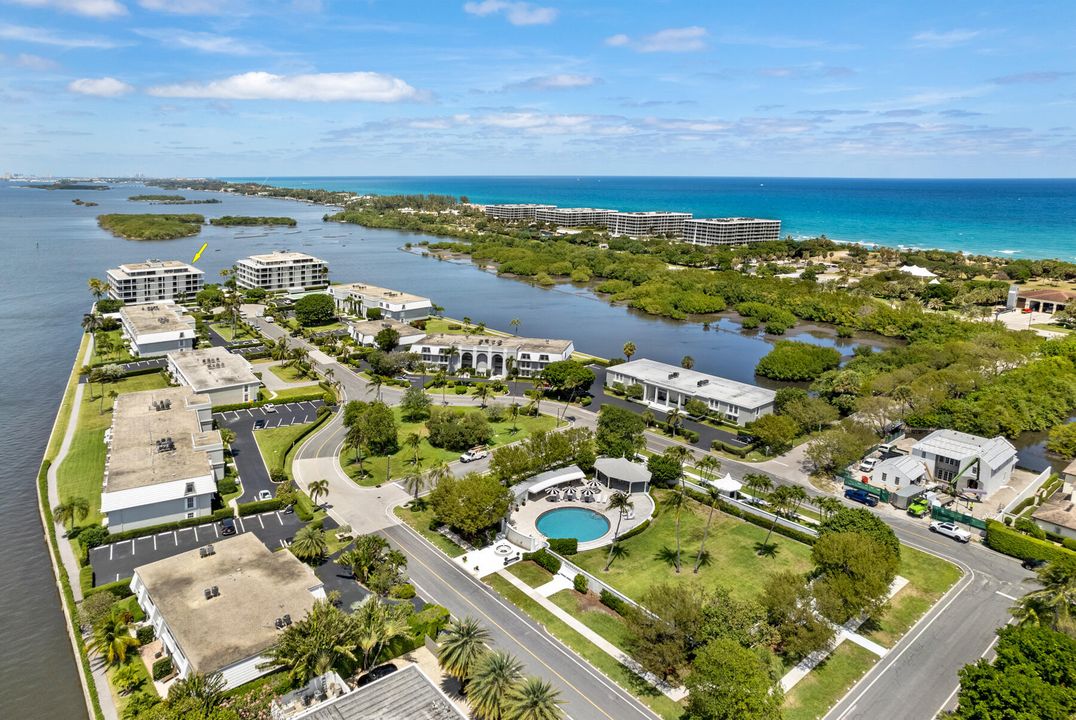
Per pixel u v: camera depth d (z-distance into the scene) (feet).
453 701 257.14
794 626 293.02
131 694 267.18
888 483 468.75
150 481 400.67
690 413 612.29
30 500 432.66
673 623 280.92
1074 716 234.38
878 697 276.21
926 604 343.87
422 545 387.34
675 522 426.51
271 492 444.96
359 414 526.16
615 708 266.36
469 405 631.56
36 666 289.74
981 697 242.78
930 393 594.65
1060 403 624.18
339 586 342.03
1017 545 388.78
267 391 647.15
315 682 266.36
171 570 322.55
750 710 237.04
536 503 440.45
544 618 323.16
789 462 521.65
